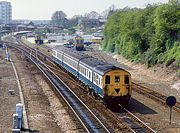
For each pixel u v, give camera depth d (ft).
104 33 474.90
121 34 370.73
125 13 404.16
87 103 147.43
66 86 192.54
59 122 117.29
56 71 260.83
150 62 262.88
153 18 282.36
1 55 375.66
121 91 137.69
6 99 146.10
